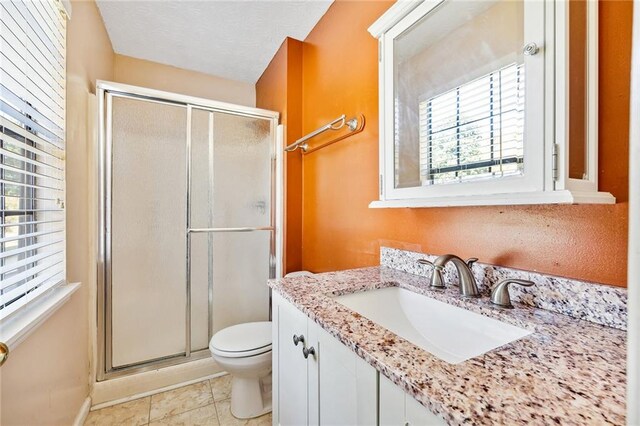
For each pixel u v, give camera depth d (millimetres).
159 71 2514
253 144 2176
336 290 1032
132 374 1726
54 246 1237
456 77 944
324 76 1889
